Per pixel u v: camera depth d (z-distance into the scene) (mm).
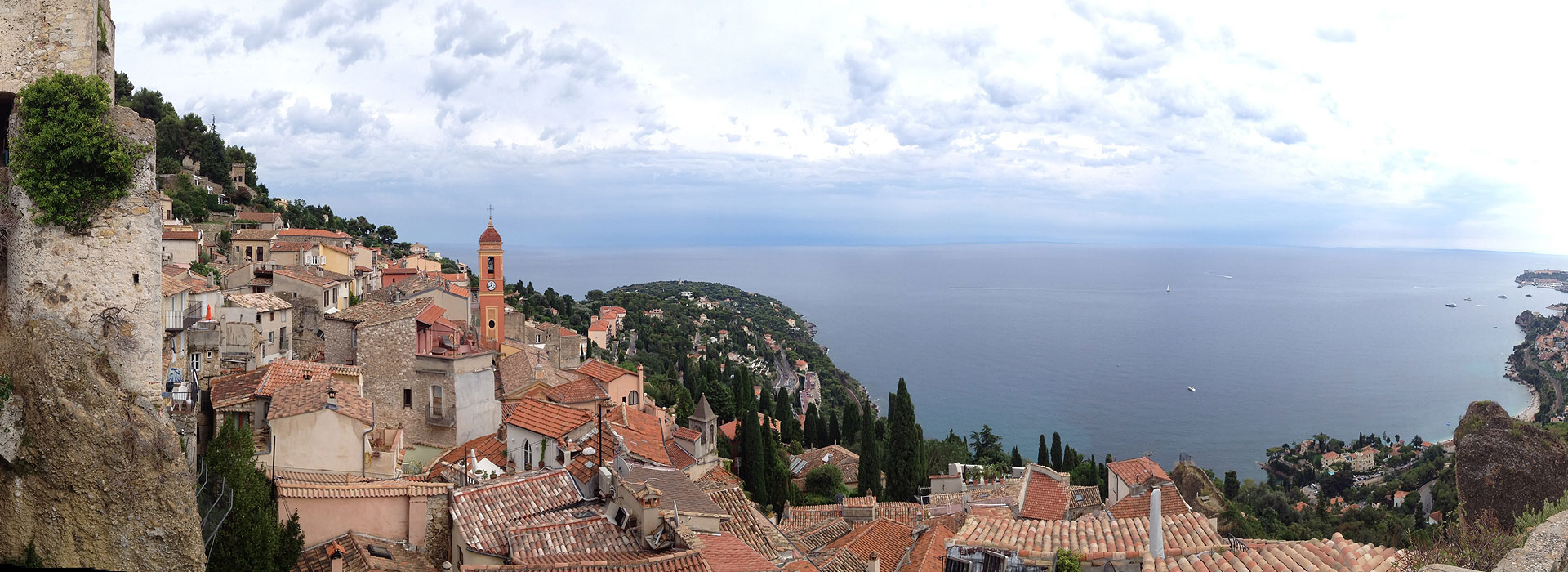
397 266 142000
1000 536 27797
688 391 120438
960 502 62906
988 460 122062
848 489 92062
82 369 25625
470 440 48562
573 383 58188
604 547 27344
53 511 25281
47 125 25609
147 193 27125
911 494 84375
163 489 25891
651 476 33250
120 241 26516
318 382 38938
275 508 28188
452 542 29125
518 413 47375
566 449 41562
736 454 86438
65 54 26641
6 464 25422
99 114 26219
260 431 37656
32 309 25891
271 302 64312
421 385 47938
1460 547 18906
